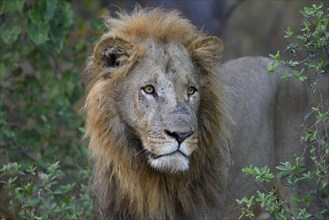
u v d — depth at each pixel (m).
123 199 10.38
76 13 17.89
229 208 11.38
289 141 12.47
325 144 10.11
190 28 10.70
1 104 13.67
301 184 12.03
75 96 13.90
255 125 12.10
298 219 10.26
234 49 22.33
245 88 12.19
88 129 10.43
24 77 14.12
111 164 10.38
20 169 12.28
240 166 11.78
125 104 10.12
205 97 10.44
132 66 10.15
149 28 10.36
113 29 10.67
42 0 12.96
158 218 10.32
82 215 11.50
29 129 13.88
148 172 10.16
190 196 10.45
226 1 19.52
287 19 22.61
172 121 9.63
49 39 13.42
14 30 13.07
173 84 9.98
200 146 10.35
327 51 10.10
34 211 11.23
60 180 12.86
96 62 10.30
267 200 10.02
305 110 12.52
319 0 17.38
